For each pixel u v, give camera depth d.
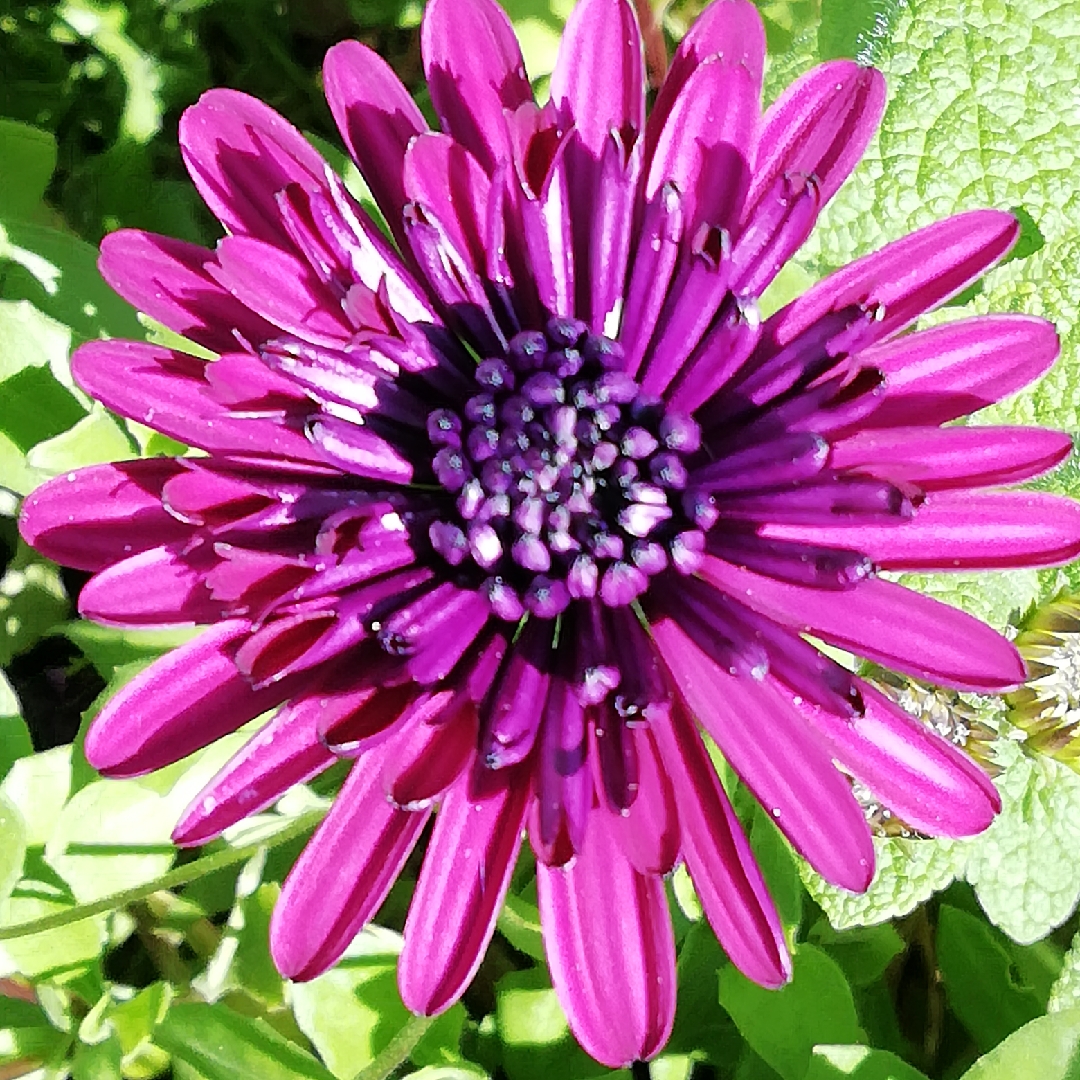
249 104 0.08
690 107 0.08
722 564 0.07
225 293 0.08
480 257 0.08
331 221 0.07
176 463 0.07
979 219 0.08
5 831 0.10
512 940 0.11
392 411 0.07
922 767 0.07
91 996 0.11
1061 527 0.07
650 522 0.07
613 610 0.07
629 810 0.06
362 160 0.08
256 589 0.07
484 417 0.07
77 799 0.10
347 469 0.07
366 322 0.07
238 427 0.07
